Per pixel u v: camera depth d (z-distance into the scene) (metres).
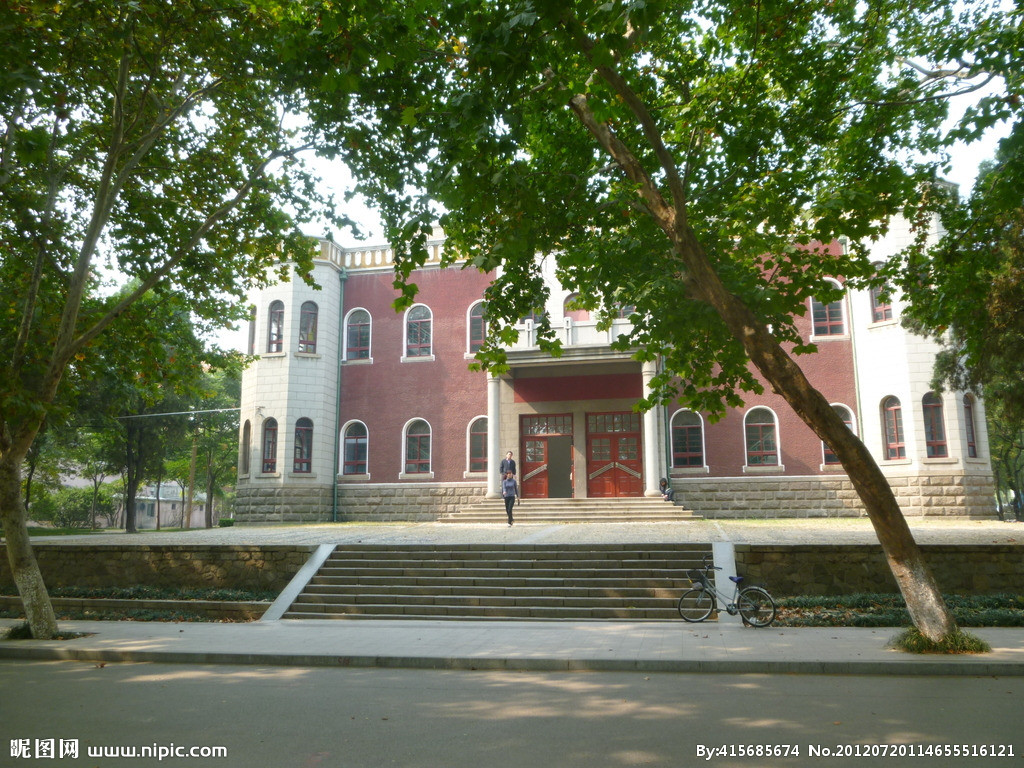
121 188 13.61
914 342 25.09
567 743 5.91
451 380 29.86
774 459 26.98
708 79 11.32
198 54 12.23
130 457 35.72
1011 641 10.19
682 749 5.71
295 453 29.31
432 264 30.92
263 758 5.64
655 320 11.77
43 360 13.37
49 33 10.62
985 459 24.97
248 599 15.21
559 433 28.62
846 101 11.45
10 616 14.96
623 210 11.47
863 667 8.71
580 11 7.34
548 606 14.07
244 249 14.78
